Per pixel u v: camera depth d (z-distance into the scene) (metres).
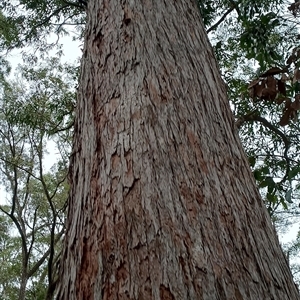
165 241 1.16
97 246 1.22
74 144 1.70
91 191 1.38
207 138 1.48
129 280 1.11
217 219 1.24
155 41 1.77
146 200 1.25
